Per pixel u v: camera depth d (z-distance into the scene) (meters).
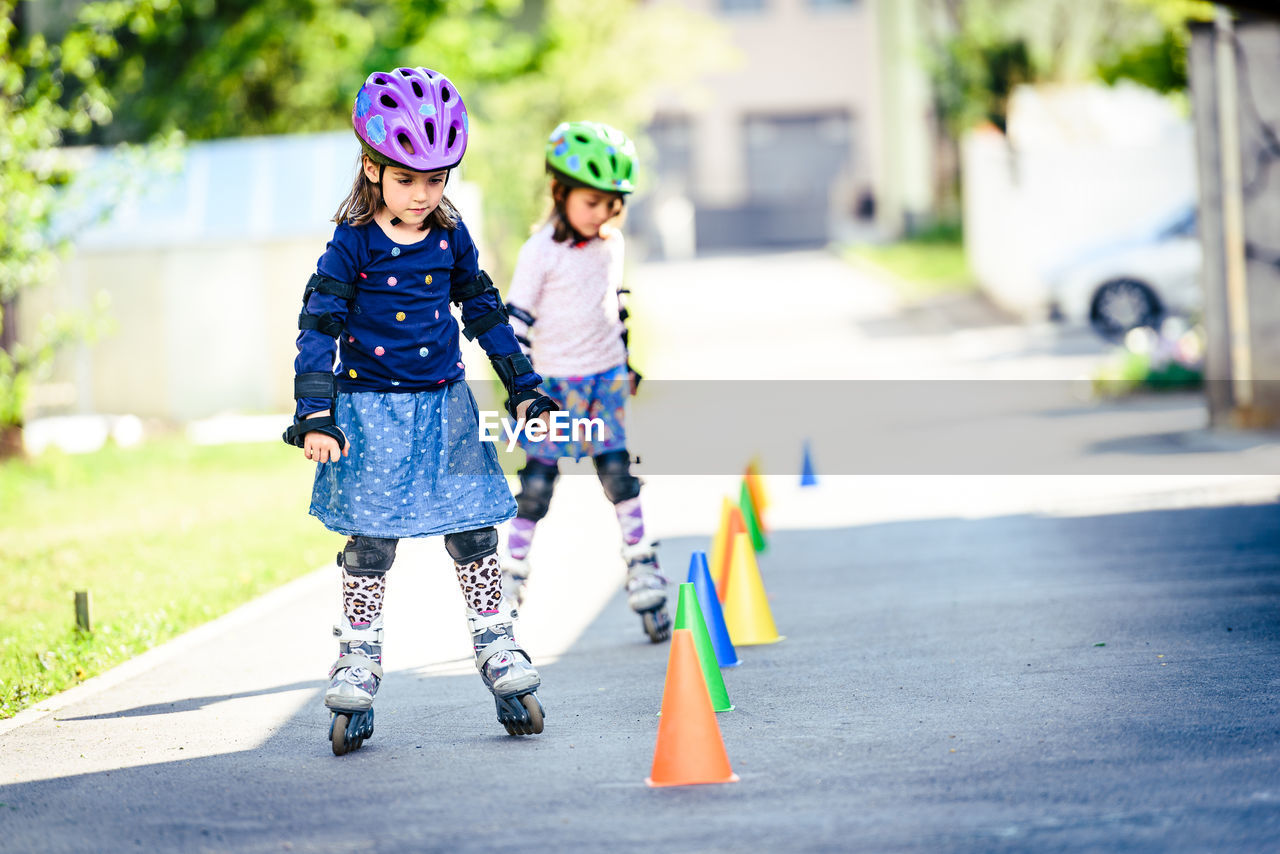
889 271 74.88
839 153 119.75
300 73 45.78
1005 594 14.91
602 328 13.54
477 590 10.43
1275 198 26.66
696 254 106.69
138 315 38.78
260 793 9.27
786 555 18.25
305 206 38.78
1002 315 56.06
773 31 118.75
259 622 15.49
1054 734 9.71
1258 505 19.39
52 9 37.88
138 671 13.40
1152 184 52.69
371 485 10.02
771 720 10.52
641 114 55.47
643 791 8.93
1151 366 33.94
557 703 11.46
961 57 65.19
